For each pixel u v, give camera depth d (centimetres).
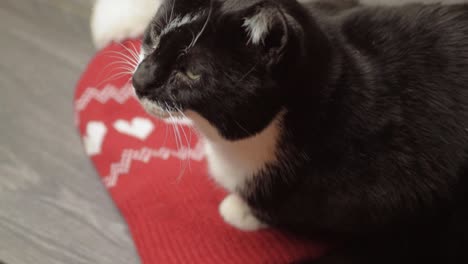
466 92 47
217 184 56
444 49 48
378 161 48
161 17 46
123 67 59
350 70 47
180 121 52
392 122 47
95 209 57
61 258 54
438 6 50
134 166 58
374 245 54
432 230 51
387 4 58
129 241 55
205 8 45
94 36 67
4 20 72
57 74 67
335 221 51
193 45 44
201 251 53
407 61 48
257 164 50
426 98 47
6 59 68
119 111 62
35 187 58
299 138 48
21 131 62
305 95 46
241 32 43
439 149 47
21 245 54
